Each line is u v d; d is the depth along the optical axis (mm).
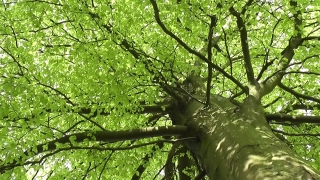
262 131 2998
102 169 3725
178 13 3180
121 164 3863
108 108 3539
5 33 3439
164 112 4797
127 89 3459
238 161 2568
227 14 3463
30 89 3045
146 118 4176
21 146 3064
